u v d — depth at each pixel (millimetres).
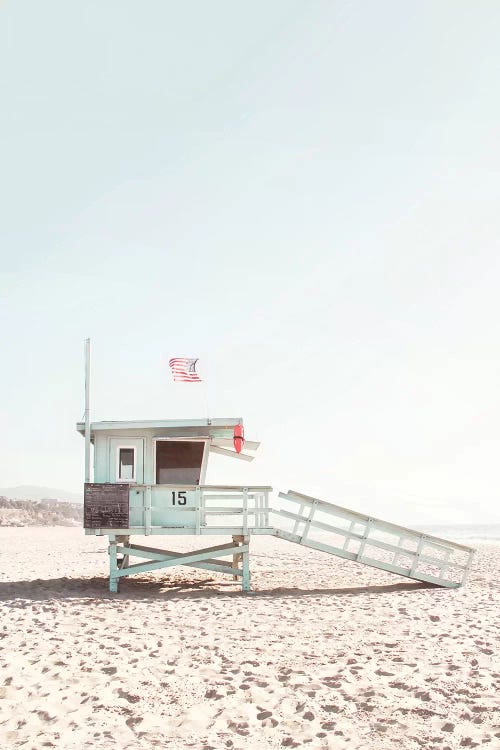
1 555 27578
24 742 6645
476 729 6723
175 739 6676
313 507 17297
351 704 7531
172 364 18188
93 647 10383
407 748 6309
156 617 12945
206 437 17344
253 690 8070
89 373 17266
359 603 14500
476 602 14555
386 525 17406
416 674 8625
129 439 17328
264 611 13555
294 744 6469
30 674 8898
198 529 16781
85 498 16609
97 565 23312
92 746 6512
